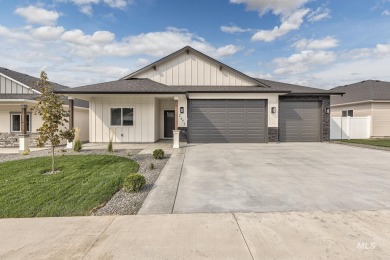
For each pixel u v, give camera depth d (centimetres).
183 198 480
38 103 705
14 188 542
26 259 272
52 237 323
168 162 856
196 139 1475
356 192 506
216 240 312
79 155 991
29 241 313
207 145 1366
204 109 1471
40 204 447
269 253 280
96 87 1330
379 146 1236
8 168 752
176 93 1255
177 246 298
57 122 724
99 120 1520
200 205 441
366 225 350
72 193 509
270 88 1505
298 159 914
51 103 708
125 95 1300
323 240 308
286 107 1538
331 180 606
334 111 2286
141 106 1521
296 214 393
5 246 301
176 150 1166
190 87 1525
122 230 342
